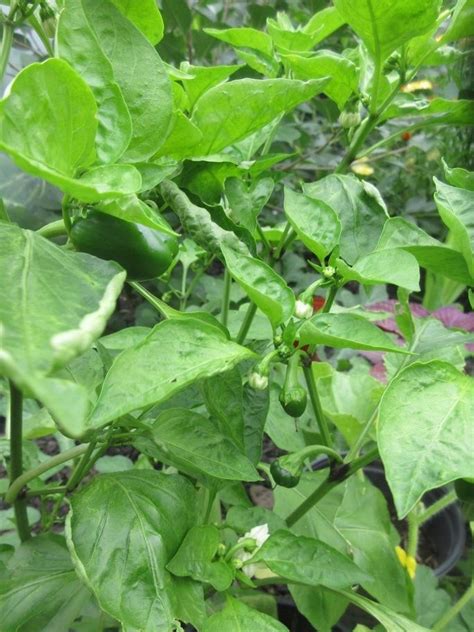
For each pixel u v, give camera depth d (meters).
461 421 0.23
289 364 0.27
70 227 0.23
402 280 0.25
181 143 0.28
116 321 0.85
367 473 0.66
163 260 0.24
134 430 0.29
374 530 0.42
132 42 0.23
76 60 0.22
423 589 0.47
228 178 0.30
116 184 0.20
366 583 0.39
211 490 0.30
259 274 0.26
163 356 0.23
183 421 0.28
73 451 0.29
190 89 0.32
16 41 0.80
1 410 0.43
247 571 0.31
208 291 0.68
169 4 0.79
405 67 0.33
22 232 0.18
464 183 0.33
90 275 0.18
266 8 0.87
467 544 0.61
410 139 0.98
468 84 0.40
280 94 0.28
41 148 0.19
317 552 0.29
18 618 0.29
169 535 0.27
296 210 0.28
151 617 0.24
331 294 0.29
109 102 0.22
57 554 0.32
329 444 0.32
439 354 0.37
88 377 0.29
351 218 0.31
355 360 0.71
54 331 0.15
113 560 0.25
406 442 0.23
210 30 0.39
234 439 0.29
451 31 0.32
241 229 0.30
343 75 0.33
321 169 0.94
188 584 0.26
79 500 0.26
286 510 0.41
